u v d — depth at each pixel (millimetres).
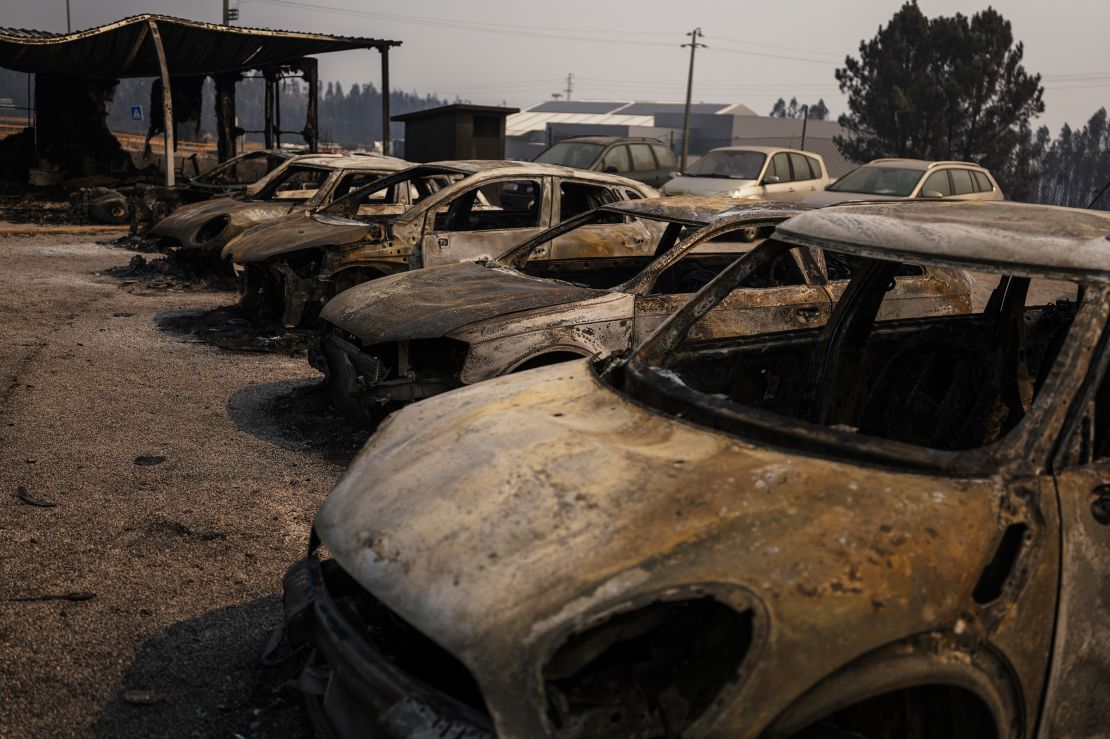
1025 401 3789
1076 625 2246
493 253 8523
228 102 23156
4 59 20281
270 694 3123
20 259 13453
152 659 3305
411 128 23547
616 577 1976
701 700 1908
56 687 3105
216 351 8273
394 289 5961
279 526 4527
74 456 5355
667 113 124188
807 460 2318
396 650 2523
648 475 2301
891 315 6070
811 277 5906
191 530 4418
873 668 1917
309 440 5879
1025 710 2188
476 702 2359
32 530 4316
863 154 40562
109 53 19984
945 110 38562
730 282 3496
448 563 2160
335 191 11211
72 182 21156
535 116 119562
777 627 1863
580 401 2922
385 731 2061
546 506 2242
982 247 2639
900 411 4027
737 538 2033
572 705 1896
